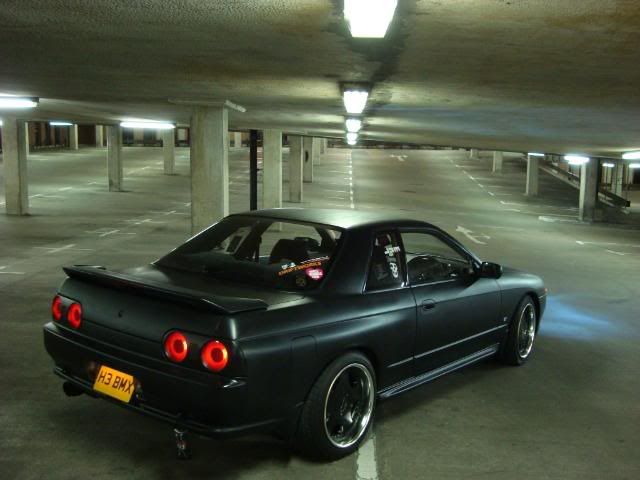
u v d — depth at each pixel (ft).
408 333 14.89
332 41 15.48
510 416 15.93
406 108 30.73
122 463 12.47
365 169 148.15
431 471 12.74
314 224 15.24
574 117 30.17
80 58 20.27
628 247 64.03
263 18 13.60
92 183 98.53
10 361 18.56
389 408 16.12
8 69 23.47
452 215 85.92
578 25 12.76
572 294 35.32
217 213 32.12
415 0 11.44
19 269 33.78
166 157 119.85
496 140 55.21
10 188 60.03
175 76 23.44
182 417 11.40
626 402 17.44
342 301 13.43
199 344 11.06
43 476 11.85
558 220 88.89
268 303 12.37
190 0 12.39
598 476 12.83
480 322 17.90
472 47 15.38
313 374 12.34
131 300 12.33
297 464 12.72
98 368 12.62
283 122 47.37
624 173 146.51
